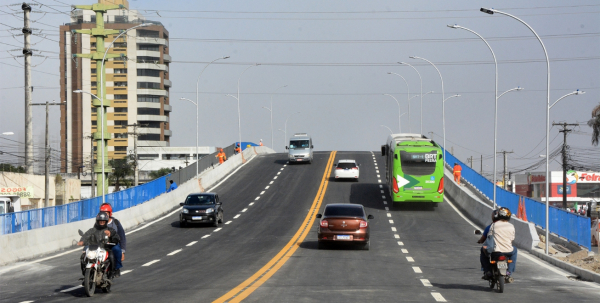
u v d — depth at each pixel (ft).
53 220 91.40
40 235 77.71
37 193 221.05
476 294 43.21
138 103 479.00
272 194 163.53
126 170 352.28
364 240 77.05
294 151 223.10
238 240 92.38
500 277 43.65
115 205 120.26
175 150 488.85
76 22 484.33
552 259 66.03
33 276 57.21
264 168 217.56
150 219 128.16
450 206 142.82
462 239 93.76
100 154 137.18
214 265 63.93
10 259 68.23
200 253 76.89
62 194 243.60
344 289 45.42
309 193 162.91
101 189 136.46
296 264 63.36
